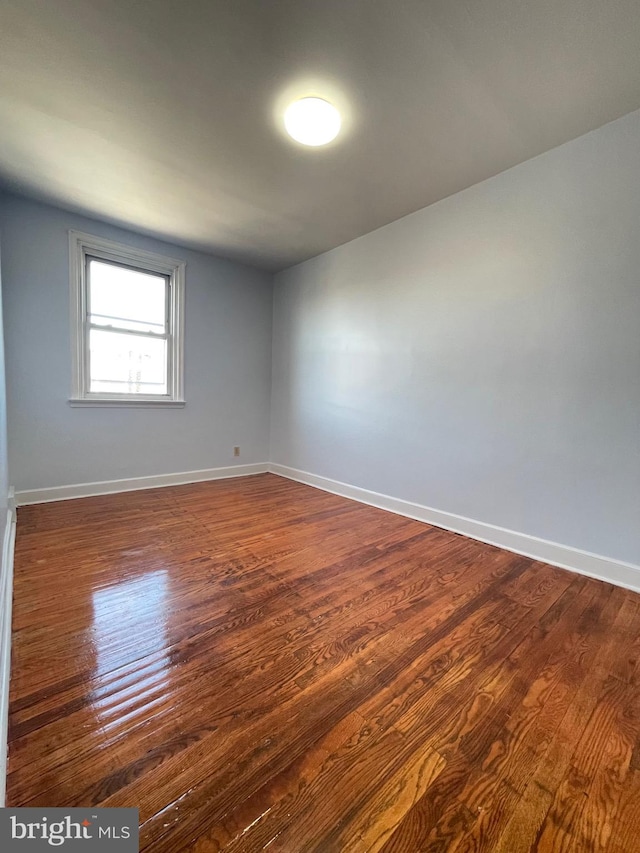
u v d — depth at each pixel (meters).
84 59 1.56
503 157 2.20
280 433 4.38
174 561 2.10
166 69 1.61
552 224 2.15
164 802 0.86
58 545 2.24
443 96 1.73
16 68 1.61
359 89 1.70
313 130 1.93
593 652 1.44
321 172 2.35
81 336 3.12
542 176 2.17
